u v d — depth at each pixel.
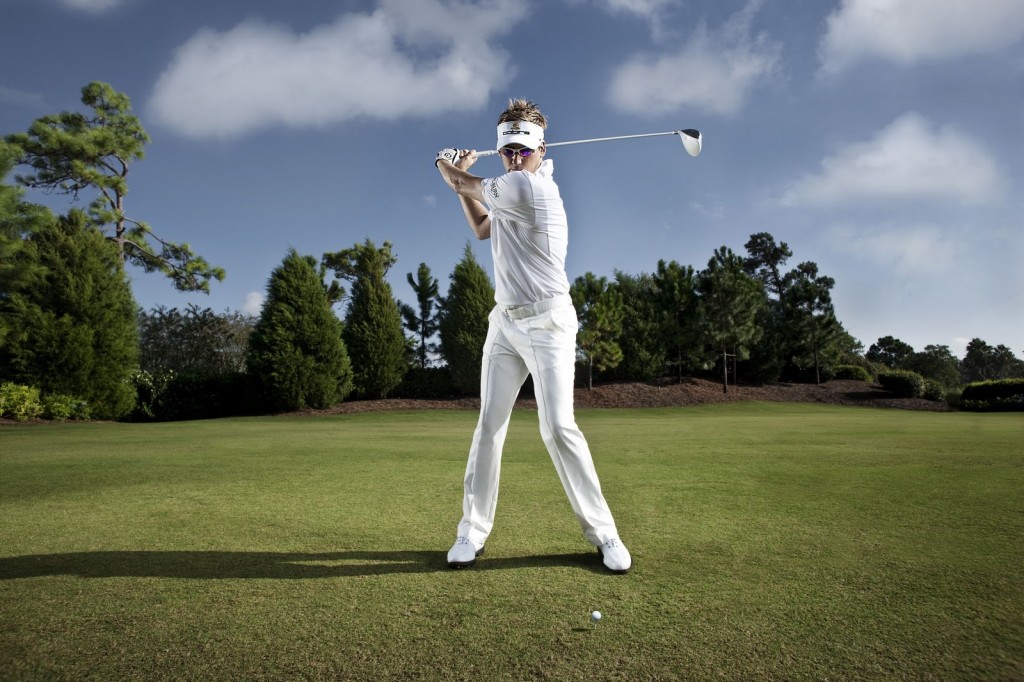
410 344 24.56
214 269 25.09
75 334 15.12
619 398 21.36
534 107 2.79
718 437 8.43
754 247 41.22
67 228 16.14
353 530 3.11
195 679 1.56
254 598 2.11
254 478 4.82
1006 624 1.88
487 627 1.86
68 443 7.95
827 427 10.43
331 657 1.67
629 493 4.10
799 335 25.19
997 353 46.84
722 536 2.95
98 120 23.66
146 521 3.31
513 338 2.68
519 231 2.62
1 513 3.53
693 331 23.36
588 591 2.17
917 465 5.43
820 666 1.62
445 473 5.09
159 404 17.95
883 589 2.18
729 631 1.83
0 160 15.01
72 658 1.67
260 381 18.25
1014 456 6.05
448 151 2.94
